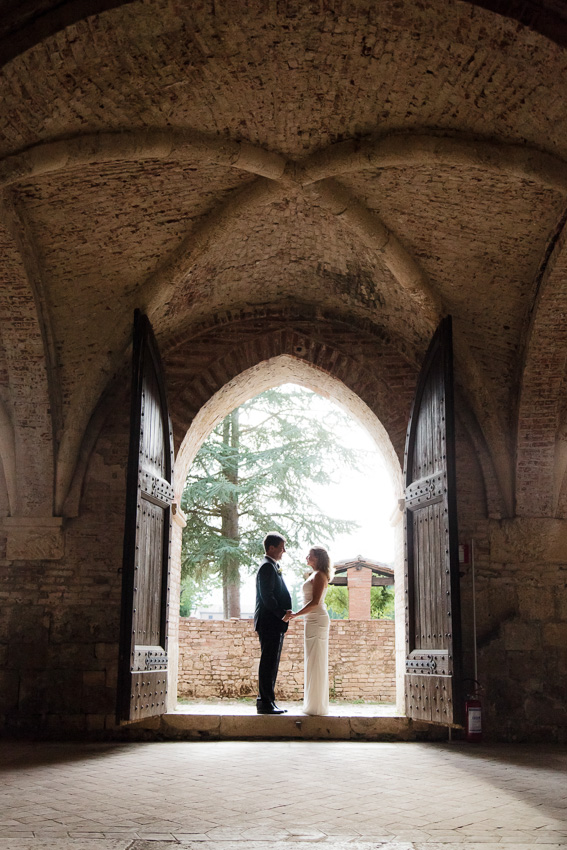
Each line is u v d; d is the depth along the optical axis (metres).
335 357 9.62
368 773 5.95
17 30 5.23
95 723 8.24
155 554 8.12
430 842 3.86
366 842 3.84
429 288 8.48
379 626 13.66
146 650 7.57
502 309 8.48
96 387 8.73
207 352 9.55
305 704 8.62
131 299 8.45
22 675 8.34
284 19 5.52
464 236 7.88
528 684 8.52
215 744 7.79
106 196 7.23
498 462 9.00
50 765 6.29
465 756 7.03
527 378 8.59
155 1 5.22
